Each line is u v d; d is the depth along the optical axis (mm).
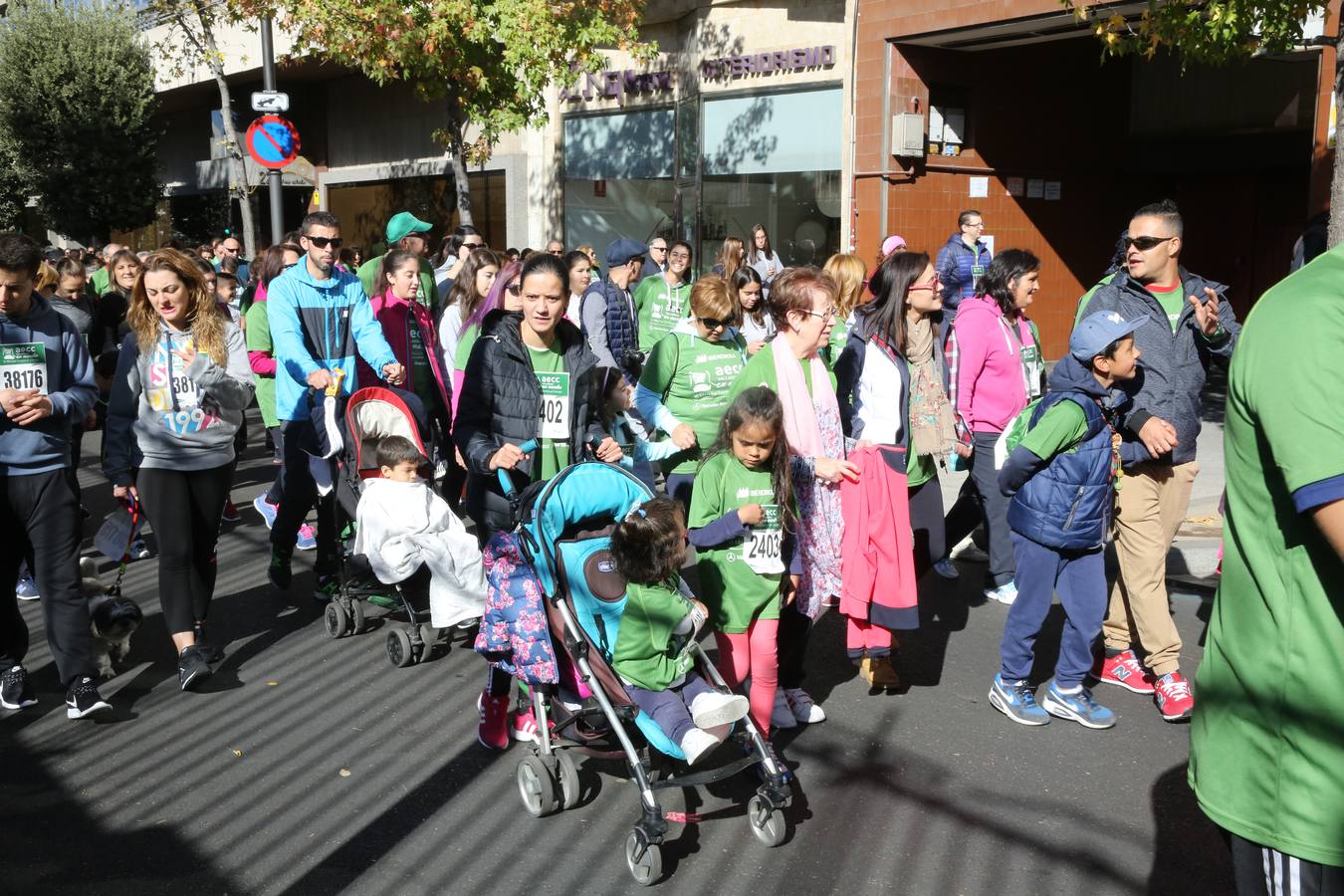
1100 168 17859
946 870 3945
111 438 5648
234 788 4617
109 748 5027
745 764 4098
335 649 6305
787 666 5125
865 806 4422
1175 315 5383
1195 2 8289
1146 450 5113
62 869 3992
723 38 16766
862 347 5418
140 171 26250
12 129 25422
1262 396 2119
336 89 25203
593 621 4105
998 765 4766
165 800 4512
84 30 25672
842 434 5117
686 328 5863
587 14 13641
